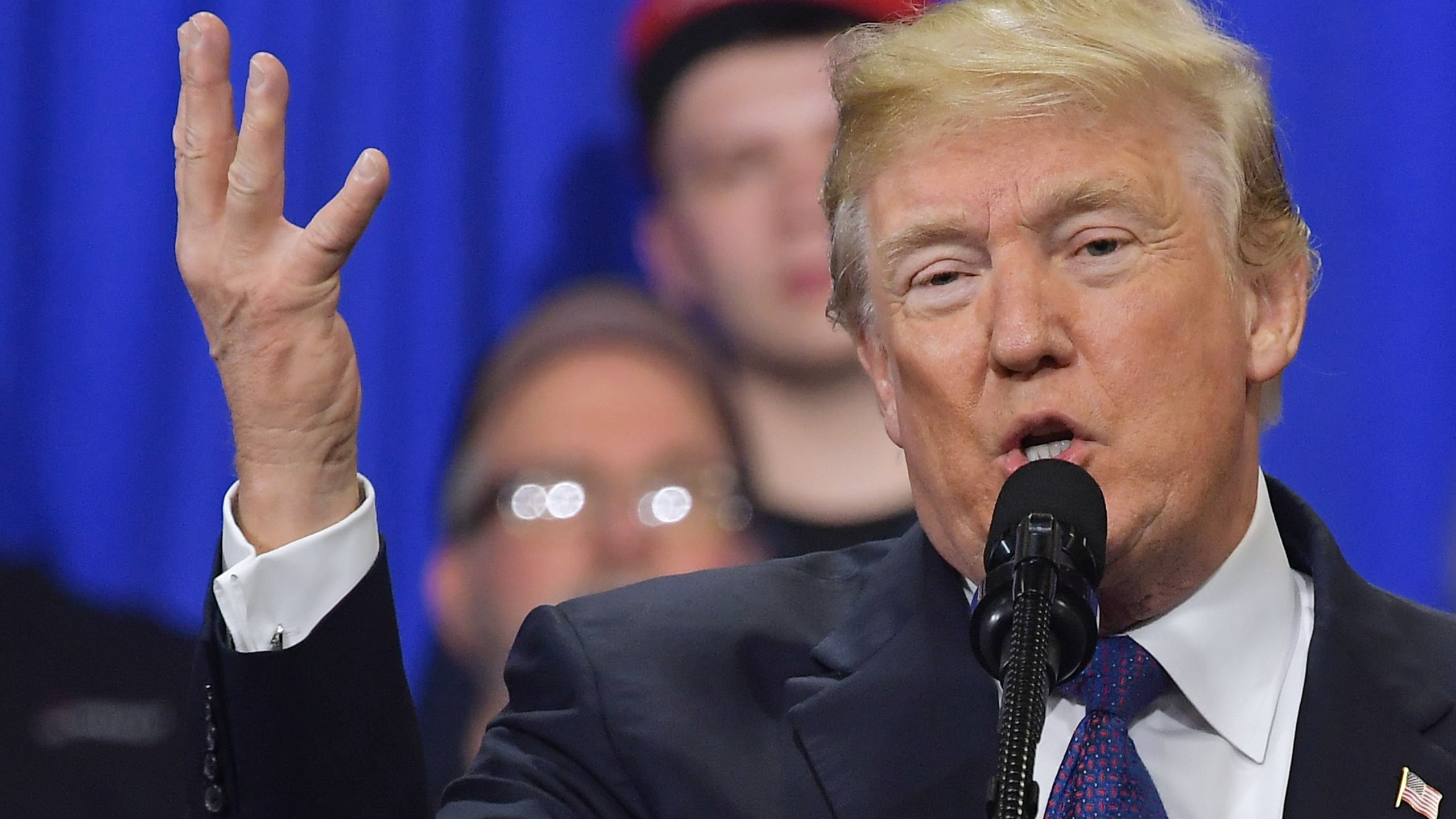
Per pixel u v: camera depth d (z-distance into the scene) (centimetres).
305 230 519
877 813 569
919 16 600
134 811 1041
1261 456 1020
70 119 1088
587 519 1027
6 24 1086
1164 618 582
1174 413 550
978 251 560
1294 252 597
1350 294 1018
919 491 587
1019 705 397
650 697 600
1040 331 542
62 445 1066
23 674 1041
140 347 1077
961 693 584
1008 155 556
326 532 524
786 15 1041
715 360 1033
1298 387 1017
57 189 1084
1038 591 433
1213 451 557
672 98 1048
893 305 575
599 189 1052
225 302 519
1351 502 1010
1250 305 591
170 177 1089
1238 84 586
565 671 616
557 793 589
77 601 1055
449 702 1022
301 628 522
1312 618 611
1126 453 546
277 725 512
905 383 572
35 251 1077
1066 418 545
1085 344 547
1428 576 1002
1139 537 552
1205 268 561
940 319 564
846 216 607
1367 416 1012
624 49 1056
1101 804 543
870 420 1019
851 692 593
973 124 562
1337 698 576
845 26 1035
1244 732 574
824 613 646
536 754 603
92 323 1076
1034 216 551
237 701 512
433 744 1019
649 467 1027
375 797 521
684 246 1041
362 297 1054
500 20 1067
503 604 1023
